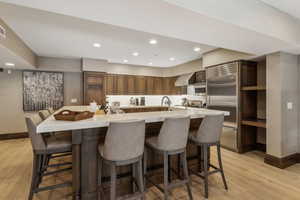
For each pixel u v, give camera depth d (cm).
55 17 240
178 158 252
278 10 218
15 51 301
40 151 179
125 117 196
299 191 222
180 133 187
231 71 370
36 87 496
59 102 520
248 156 347
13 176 259
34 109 495
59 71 517
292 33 238
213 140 215
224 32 201
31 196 178
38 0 138
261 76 374
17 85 482
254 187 231
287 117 302
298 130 321
